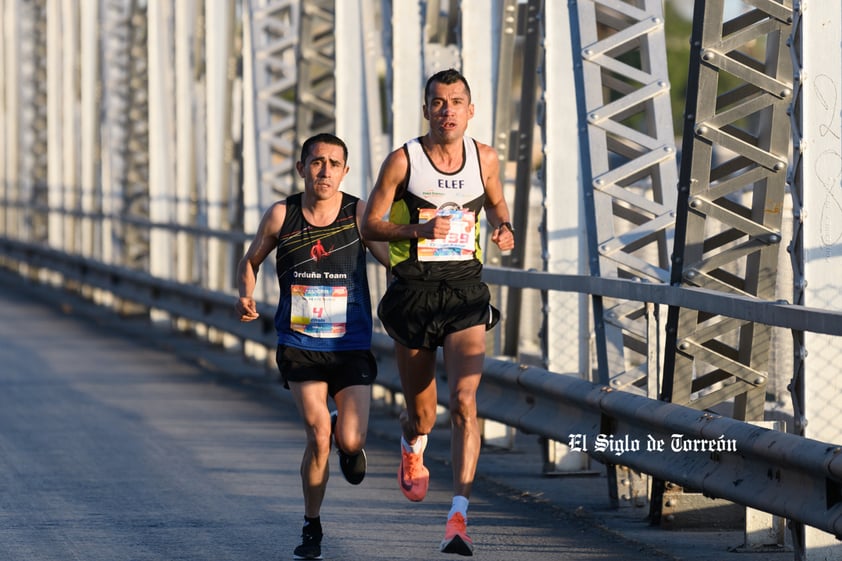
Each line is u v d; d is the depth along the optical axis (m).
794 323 18.78
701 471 21.84
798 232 21.00
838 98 20.89
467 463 20.98
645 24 25.89
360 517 25.58
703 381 24.39
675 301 22.45
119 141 74.44
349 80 43.38
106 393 44.47
